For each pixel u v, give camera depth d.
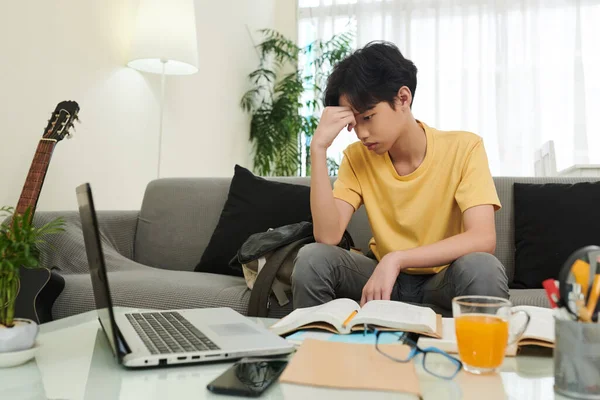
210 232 2.25
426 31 5.35
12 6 2.35
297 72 5.16
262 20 5.17
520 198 1.94
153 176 3.40
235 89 4.54
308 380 0.68
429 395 0.66
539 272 1.82
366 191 1.73
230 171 4.45
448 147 1.64
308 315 0.99
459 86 5.29
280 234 1.70
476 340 0.73
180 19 3.04
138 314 1.14
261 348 0.84
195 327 0.99
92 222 0.80
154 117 3.39
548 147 2.83
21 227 0.95
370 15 5.43
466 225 1.52
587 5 5.01
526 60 5.15
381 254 1.72
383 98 1.51
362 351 0.81
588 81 5.02
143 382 0.73
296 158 4.93
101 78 2.92
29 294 1.62
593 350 0.63
